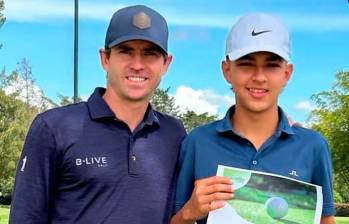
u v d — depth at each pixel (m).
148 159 3.65
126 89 3.65
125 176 3.55
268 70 3.55
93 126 3.60
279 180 3.49
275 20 3.63
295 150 3.61
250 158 3.57
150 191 3.60
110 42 3.74
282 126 3.62
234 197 3.49
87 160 3.53
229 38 3.67
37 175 3.55
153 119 3.76
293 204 3.47
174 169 3.76
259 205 3.48
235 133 3.60
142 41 3.67
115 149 3.58
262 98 3.54
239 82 3.57
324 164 3.64
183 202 3.69
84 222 3.51
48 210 3.60
